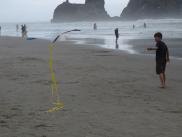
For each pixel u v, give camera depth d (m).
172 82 13.04
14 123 7.71
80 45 34.12
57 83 12.70
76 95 10.64
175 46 31.34
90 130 7.11
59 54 24.28
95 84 12.51
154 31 68.00
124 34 59.88
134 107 9.12
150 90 11.50
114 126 7.38
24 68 16.70
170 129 7.16
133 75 14.61
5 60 20.17
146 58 21.58
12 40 43.06
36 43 37.06
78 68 16.75
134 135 6.77
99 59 20.91
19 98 10.24
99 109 8.90
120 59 20.97
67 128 7.28
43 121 7.84
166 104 9.50
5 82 12.95
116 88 11.80
